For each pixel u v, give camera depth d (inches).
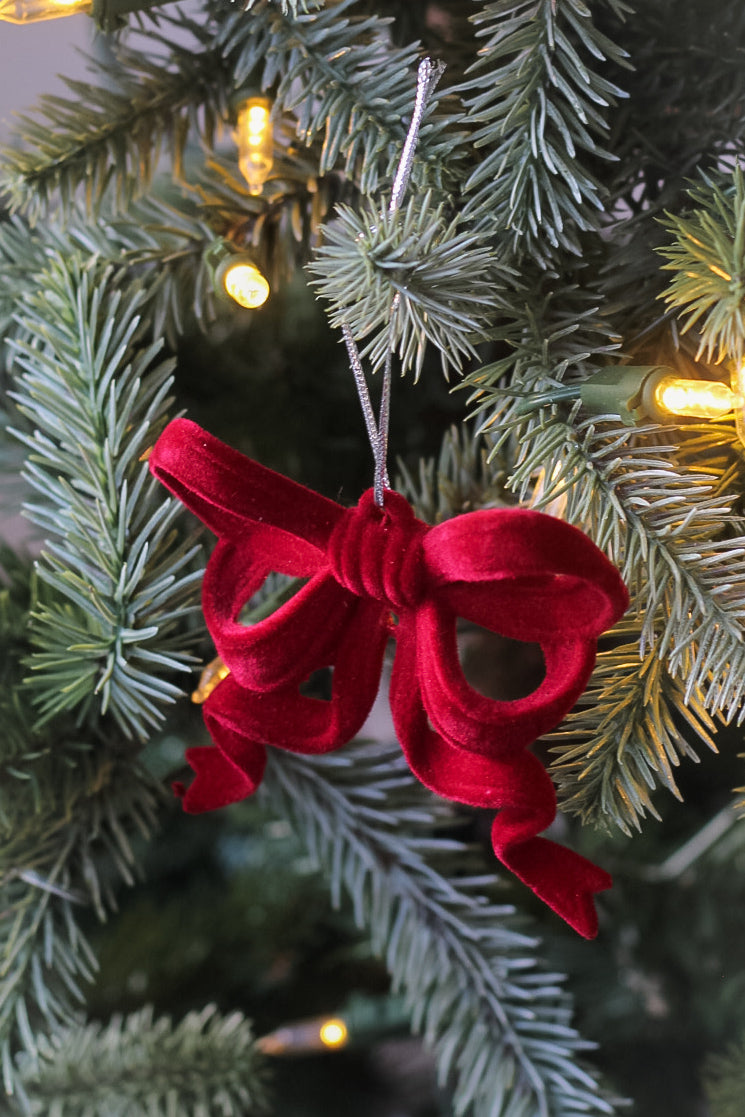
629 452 13.6
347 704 13.3
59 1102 18.2
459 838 21.1
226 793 14.7
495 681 20.0
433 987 18.5
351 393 19.5
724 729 19.6
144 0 14.4
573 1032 17.1
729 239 13.1
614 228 14.4
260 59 15.9
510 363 14.1
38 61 26.0
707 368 14.5
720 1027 19.9
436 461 19.4
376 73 14.1
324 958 22.5
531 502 14.6
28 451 18.3
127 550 15.1
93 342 15.3
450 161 14.1
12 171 16.0
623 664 14.1
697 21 14.6
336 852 18.1
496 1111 16.9
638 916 20.6
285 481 12.5
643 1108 19.8
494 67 14.9
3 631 16.8
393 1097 22.5
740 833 19.8
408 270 12.8
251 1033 20.6
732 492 14.4
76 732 17.1
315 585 12.9
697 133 14.7
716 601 13.4
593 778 14.3
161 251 16.4
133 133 16.3
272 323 19.3
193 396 19.3
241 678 13.2
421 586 12.4
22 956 17.1
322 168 14.6
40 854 17.3
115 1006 21.3
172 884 24.8
